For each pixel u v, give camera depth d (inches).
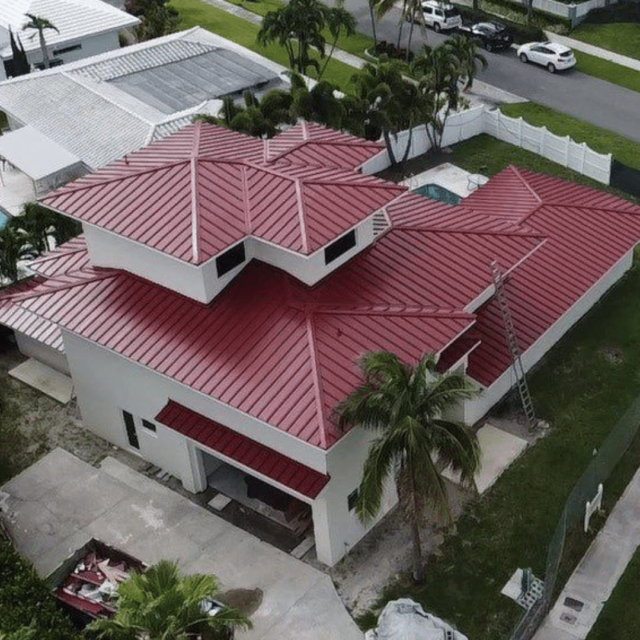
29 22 2335.1
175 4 3058.6
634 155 2057.1
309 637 1137.4
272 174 1246.3
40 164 1958.7
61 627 1046.4
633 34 2628.0
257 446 1172.5
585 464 1338.6
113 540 1273.4
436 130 2078.0
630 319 1598.2
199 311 1222.3
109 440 1424.7
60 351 1454.2
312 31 2251.5
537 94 2343.8
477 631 1129.4
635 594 1157.7
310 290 1225.4
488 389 1371.8
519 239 1373.0
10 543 1195.3
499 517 1266.0
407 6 2529.5
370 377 1080.2
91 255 1328.7
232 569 1222.9
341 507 1177.4
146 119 2015.3
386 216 1365.7
